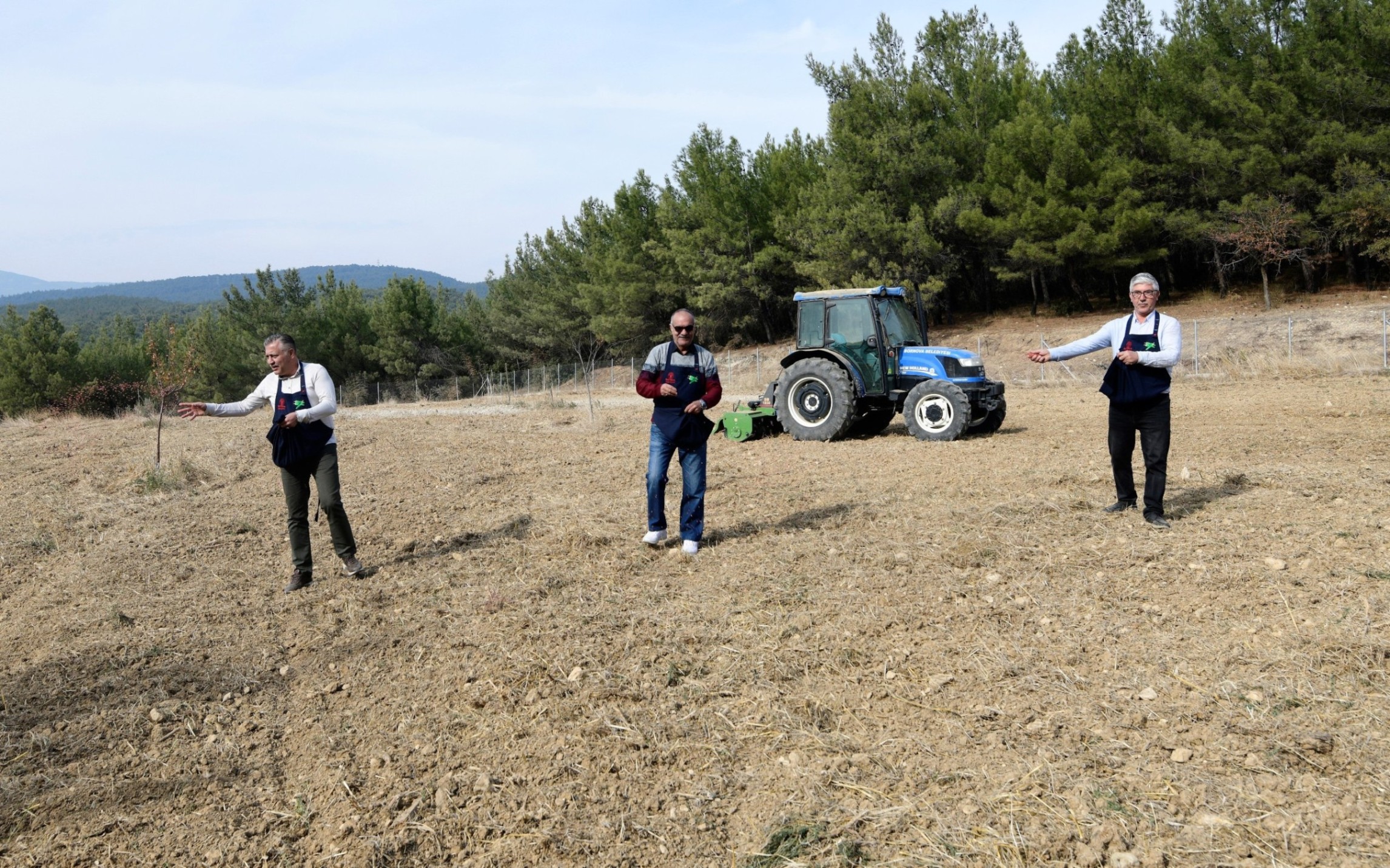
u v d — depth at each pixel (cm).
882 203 2806
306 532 567
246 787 339
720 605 479
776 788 313
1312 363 1645
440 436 1322
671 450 586
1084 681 365
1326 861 250
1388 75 2370
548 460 1020
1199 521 556
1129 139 2734
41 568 666
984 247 2938
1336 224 2428
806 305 1098
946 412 1005
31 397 3806
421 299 4600
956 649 403
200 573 614
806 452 984
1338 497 587
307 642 472
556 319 4075
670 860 281
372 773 341
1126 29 2872
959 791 300
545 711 377
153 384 2297
